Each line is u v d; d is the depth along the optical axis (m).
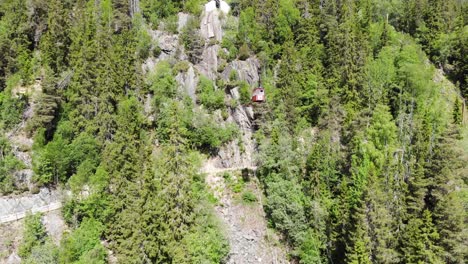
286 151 84.38
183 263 62.25
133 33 104.69
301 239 77.94
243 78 101.56
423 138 81.31
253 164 93.44
